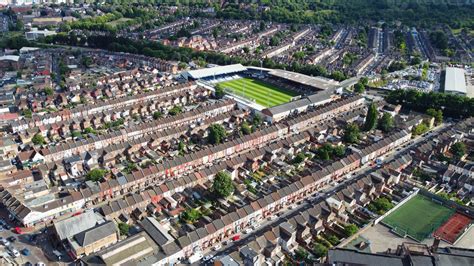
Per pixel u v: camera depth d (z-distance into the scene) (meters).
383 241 150.75
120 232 152.00
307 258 141.12
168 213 164.75
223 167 193.50
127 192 179.50
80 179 189.25
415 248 135.50
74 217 149.25
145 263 133.12
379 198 174.25
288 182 181.25
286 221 152.62
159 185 174.75
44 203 161.38
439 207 172.12
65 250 142.38
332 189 184.12
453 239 152.38
